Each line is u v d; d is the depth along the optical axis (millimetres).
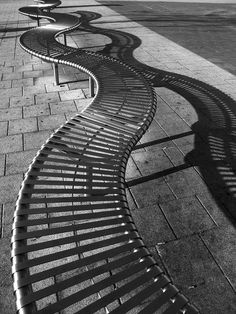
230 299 2350
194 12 14281
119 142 2869
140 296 1624
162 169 3723
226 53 8102
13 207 3119
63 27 7301
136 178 3572
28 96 5469
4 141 4176
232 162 3852
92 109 3447
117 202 2215
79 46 8508
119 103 3590
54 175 2426
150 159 3893
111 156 2682
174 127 4602
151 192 3371
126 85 4102
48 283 2434
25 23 11141
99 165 2570
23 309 1520
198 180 3551
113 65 4871
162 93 5660
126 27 10766
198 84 6074
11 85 5922
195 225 2984
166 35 9836
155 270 1750
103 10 13977
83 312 1539
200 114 4953
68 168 2512
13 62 7152
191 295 2373
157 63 7234
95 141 2904
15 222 2000
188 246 2771
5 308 2270
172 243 2799
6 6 14891
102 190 2309
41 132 4395
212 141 4270
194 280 2482
